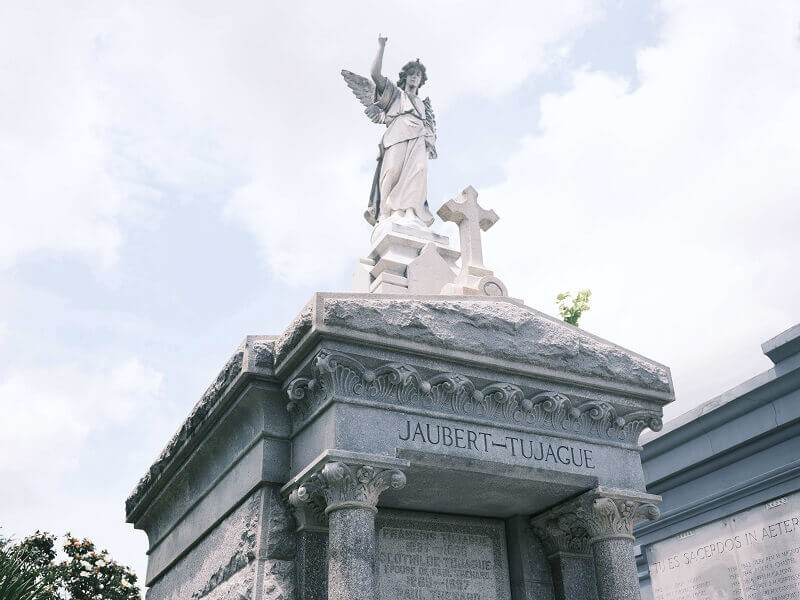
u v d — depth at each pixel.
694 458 13.22
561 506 7.46
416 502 7.24
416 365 6.57
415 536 7.37
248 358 6.73
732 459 12.80
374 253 10.66
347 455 5.96
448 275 9.86
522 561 7.61
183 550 8.20
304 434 6.56
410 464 6.32
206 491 7.78
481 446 6.70
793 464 11.53
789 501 11.59
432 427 6.54
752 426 12.30
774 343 11.73
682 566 13.23
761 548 11.87
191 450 8.05
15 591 7.38
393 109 11.69
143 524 9.84
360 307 6.36
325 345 6.23
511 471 6.77
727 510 12.56
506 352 6.94
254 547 6.34
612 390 7.56
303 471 6.15
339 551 5.82
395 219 10.91
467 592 7.36
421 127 11.59
